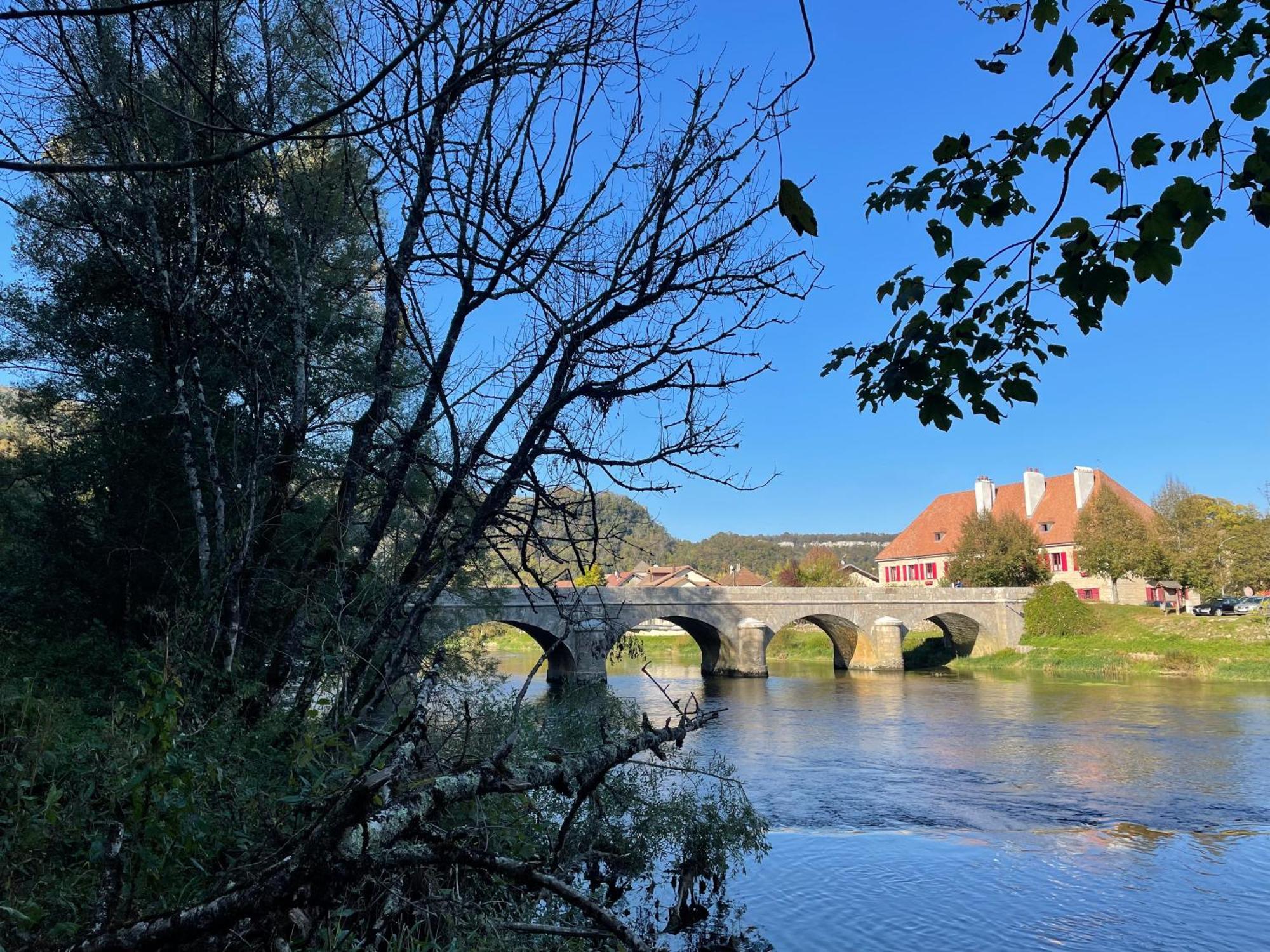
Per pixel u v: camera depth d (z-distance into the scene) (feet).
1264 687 139.54
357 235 25.68
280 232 24.91
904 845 52.60
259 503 24.62
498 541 20.99
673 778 45.01
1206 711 111.86
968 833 55.88
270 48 21.89
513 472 18.94
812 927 38.78
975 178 16.57
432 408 20.47
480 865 8.45
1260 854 51.44
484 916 15.19
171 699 11.90
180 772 11.39
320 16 21.35
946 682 163.43
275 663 20.16
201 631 19.31
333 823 7.82
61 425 41.96
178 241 24.48
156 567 35.81
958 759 81.15
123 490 37.27
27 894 10.89
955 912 41.22
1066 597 203.10
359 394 28.58
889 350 17.22
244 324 23.85
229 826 12.49
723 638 188.14
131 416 36.11
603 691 28.60
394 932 14.28
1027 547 231.09
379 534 21.04
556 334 18.80
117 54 22.16
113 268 24.72
